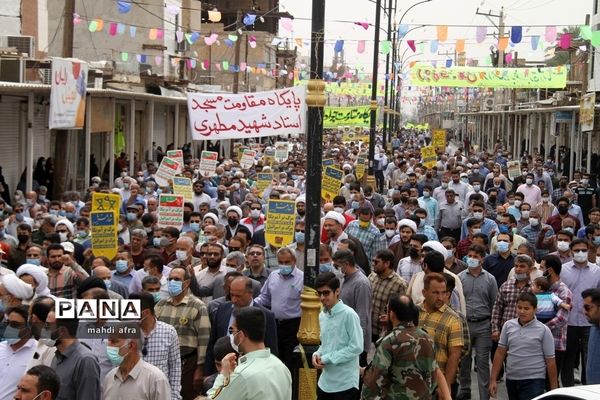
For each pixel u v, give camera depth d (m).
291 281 13.88
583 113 49.75
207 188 27.98
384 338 9.59
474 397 15.38
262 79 90.88
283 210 17.41
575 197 32.34
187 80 56.62
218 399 8.28
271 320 11.39
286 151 42.38
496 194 28.80
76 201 25.36
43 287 12.92
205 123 21.61
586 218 32.53
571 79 72.12
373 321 14.30
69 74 29.14
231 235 21.38
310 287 12.21
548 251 21.38
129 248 17.53
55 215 21.33
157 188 28.50
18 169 35.72
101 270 13.58
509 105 88.75
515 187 39.03
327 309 11.38
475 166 44.78
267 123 21.70
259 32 88.50
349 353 11.24
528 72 64.94
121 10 33.31
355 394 11.44
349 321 11.33
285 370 8.58
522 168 52.34
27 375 7.84
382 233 19.95
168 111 59.41
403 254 18.25
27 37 35.53
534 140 80.06
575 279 15.42
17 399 7.85
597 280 15.42
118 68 54.09
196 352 12.07
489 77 64.44
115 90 37.53
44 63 33.69
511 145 92.56
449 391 10.94
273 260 17.42
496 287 14.97
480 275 14.97
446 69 65.62
